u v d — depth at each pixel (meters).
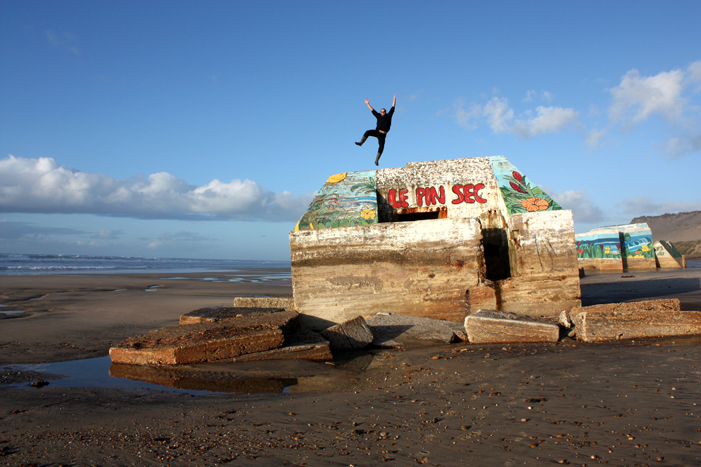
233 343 6.51
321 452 3.02
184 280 26.70
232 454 3.05
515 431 3.18
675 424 3.07
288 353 6.61
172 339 6.65
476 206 10.07
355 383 5.34
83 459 3.05
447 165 10.60
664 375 4.29
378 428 3.46
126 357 6.45
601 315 6.69
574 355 5.53
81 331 9.07
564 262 8.34
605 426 3.14
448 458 2.81
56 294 16.36
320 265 8.68
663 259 26.73
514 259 8.73
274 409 4.14
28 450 3.24
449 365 5.64
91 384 5.57
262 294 17.17
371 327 7.74
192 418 3.96
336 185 10.44
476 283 8.37
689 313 6.59
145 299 14.93
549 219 8.44
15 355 7.07
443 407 3.88
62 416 4.10
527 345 6.57
